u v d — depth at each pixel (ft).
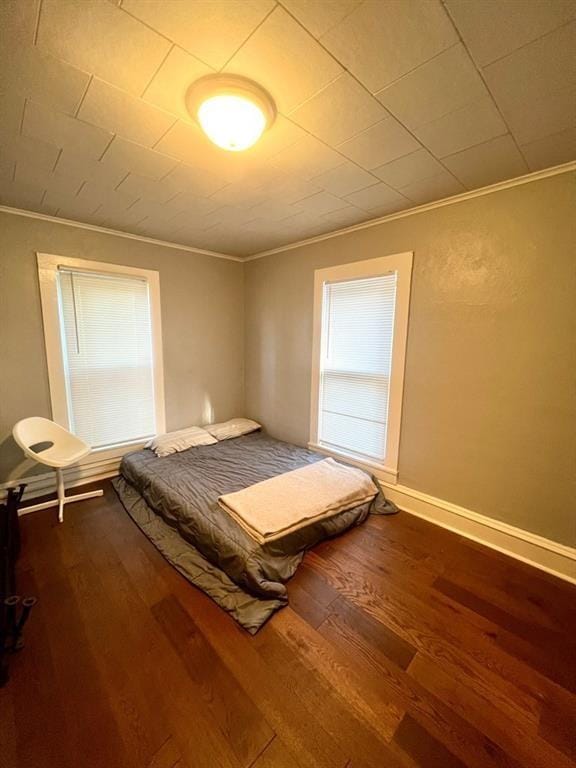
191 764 3.24
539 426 6.05
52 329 8.31
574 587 5.67
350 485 7.69
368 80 3.71
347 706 3.77
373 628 4.81
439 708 3.76
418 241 7.32
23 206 7.43
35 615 4.97
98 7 2.91
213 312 11.66
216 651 4.42
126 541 6.81
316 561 6.27
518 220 5.96
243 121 4.07
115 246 9.15
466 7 2.90
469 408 6.89
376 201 7.00
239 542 5.74
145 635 4.66
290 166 5.61
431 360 7.36
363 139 4.84
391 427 8.21
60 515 7.47
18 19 3.00
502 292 6.25
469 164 5.48
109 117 4.39
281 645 4.52
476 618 5.01
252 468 8.80
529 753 3.36
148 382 10.40
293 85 3.80
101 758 3.28
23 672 4.10
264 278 11.50
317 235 9.43
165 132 4.72
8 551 5.54
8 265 7.61
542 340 5.90
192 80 3.74
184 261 10.71
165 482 7.85
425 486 7.77
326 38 3.21
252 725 3.57
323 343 9.77
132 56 3.42
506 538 6.53
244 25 3.08
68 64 3.50
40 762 3.25
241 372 12.81
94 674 4.10
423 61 3.45
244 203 7.17
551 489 6.00
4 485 7.97
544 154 5.15
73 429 9.05
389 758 3.30
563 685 4.04
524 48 3.27
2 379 7.77
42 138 4.86
